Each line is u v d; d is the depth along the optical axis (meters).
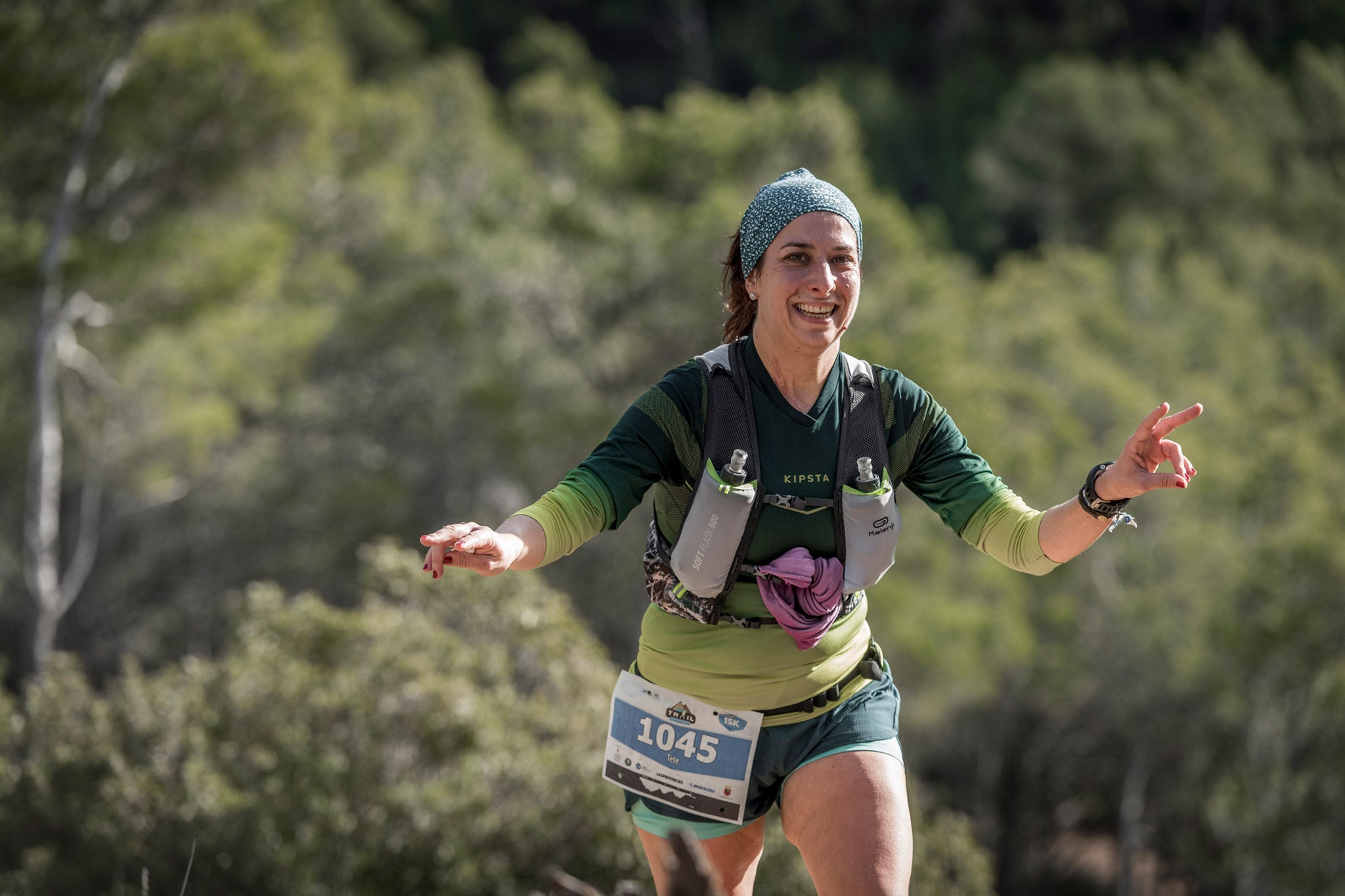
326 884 17.89
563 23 179.50
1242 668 50.16
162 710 20.34
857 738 6.04
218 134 39.94
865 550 5.95
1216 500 56.16
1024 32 168.88
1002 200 127.69
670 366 46.06
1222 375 70.38
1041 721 63.31
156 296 42.25
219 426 46.62
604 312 46.81
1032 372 61.97
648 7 179.50
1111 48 171.12
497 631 23.12
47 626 43.47
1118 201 118.94
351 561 54.38
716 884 4.55
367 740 20.06
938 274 49.44
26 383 44.81
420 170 62.47
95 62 37.84
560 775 19.81
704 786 6.20
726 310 6.57
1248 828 50.50
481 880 18.70
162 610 58.16
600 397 46.72
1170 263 93.19
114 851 17.39
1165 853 62.19
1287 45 158.50
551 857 19.34
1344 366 76.44
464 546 4.90
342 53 59.50
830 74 158.50
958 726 60.19
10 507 48.00
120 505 53.78
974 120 146.88
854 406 5.96
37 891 17.03
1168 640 52.94
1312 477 54.97
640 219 47.19
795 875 19.17
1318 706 49.06
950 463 6.14
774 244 5.84
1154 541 55.25
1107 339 70.50
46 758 19.75
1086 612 56.19
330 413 52.53
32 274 38.59
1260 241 89.50
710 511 5.75
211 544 57.69
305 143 42.16
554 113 65.75
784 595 5.89
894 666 44.62
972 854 24.22
